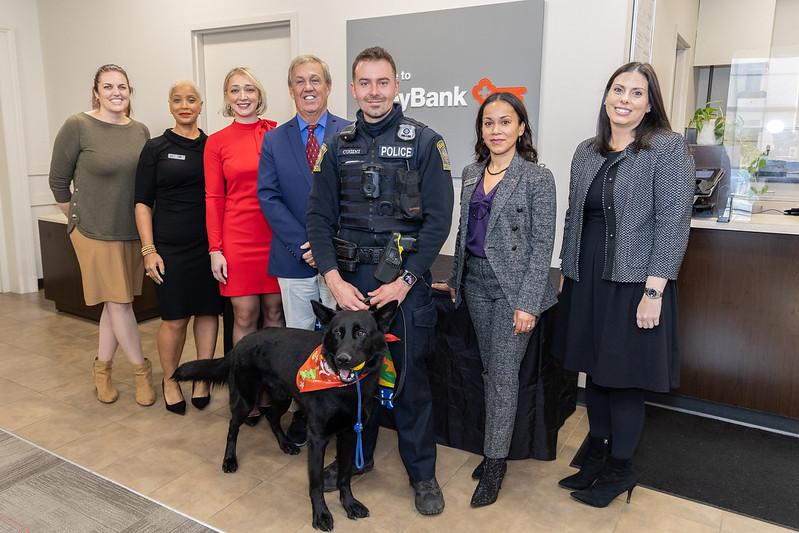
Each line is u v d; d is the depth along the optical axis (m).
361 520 2.03
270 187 2.42
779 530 2.02
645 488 2.29
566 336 2.16
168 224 2.80
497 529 2.00
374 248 2.00
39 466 2.35
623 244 1.92
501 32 3.03
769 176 4.88
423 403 2.10
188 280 2.85
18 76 4.83
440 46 3.19
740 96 5.11
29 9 4.88
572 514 2.10
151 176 2.78
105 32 4.58
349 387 1.89
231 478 2.30
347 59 3.51
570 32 2.90
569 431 2.77
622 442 2.09
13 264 5.07
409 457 2.12
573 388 2.90
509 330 2.09
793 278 2.62
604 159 2.02
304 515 2.07
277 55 3.96
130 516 2.03
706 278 2.82
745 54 5.01
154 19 4.31
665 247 1.85
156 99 4.46
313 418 1.94
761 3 4.86
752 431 2.79
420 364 2.07
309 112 2.38
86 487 2.21
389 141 1.96
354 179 2.00
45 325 4.21
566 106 2.97
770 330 2.71
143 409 2.91
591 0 2.83
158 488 2.21
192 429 2.71
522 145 2.16
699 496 2.23
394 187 1.97
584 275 2.07
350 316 1.82
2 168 4.89
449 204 2.00
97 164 2.77
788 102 4.90
